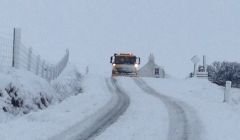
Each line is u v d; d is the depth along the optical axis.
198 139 13.59
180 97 26.67
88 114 17.94
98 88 32.53
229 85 26.03
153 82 39.72
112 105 21.00
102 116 17.55
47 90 22.95
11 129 14.27
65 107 19.97
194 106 21.44
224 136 14.12
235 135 14.33
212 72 54.19
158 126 15.52
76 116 17.33
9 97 18.06
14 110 17.98
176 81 40.59
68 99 23.28
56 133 13.91
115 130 14.65
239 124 16.52
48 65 30.38
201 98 27.67
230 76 52.84
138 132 14.39
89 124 15.69
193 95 29.89
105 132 14.29
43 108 20.61
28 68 24.72
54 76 32.41
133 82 39.34
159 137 13.70
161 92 30.95
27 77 21.58
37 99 20.36
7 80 18.70
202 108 20.73
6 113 17.28
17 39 22.69
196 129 15.14
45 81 24.28
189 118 17.42
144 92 30.44
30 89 20.22
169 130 14.85
